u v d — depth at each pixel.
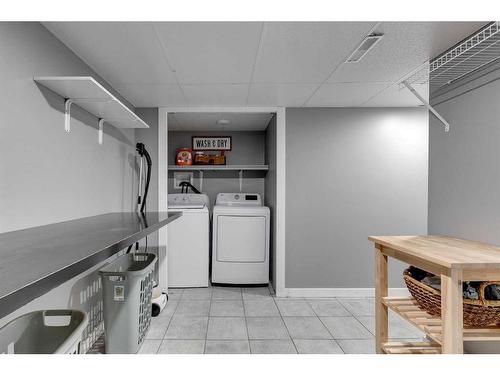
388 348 1.74
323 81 2.71
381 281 1.87
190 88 2.89
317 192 3.58
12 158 1.46
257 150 4.92
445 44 2.01
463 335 1.28
